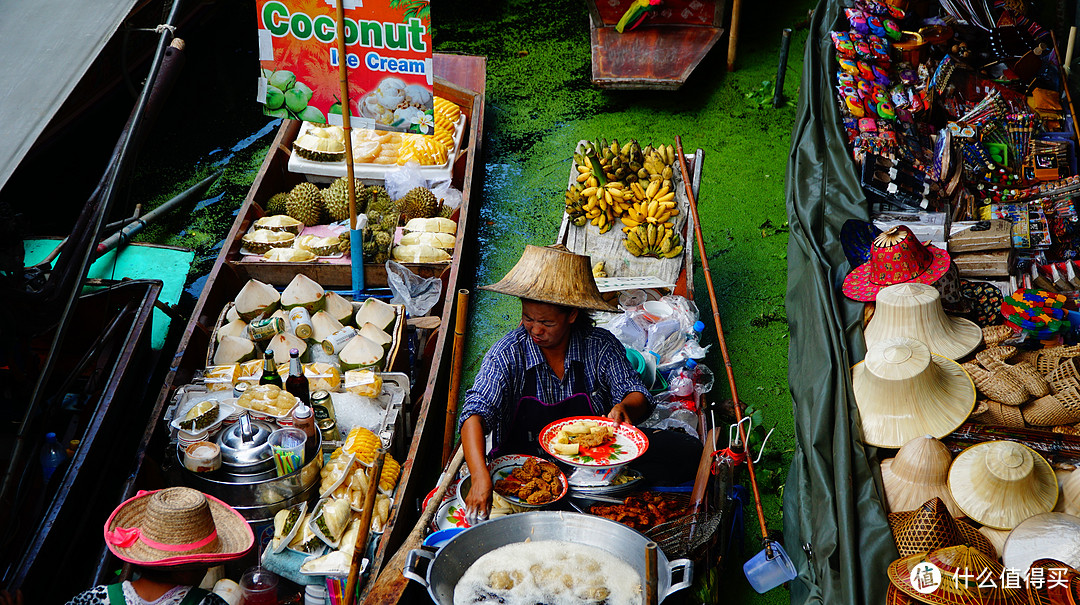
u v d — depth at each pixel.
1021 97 5.68
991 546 3.21
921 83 5.86
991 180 5.09
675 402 4.40
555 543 3.17
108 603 2.68
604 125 7.05
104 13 4.07
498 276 5.80
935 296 4.04
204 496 2.99
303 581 3.52
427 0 4.68
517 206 6.37
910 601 2.98
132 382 4.47
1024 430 3.65
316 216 5.73
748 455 3.87
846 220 4.84
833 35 5.91
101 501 4.02
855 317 4.21
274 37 4.83
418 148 5.99
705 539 3.39
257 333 4.58
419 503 4.14
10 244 3.85
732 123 7.01
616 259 5.32
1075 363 3.80
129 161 4.09
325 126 6.17
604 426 3.68
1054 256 4.75
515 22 8.42
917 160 5.20
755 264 5.80
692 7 7.32
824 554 3.42
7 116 3.55
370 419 4.14
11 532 3.58
